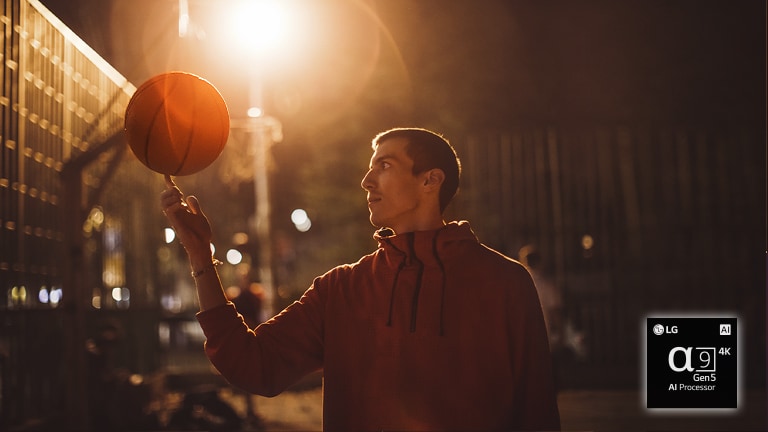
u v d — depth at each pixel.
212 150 2.91
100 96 8.66
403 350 2.82
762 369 14.82
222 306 2.85
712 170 16.45
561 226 16.70
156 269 12.84
